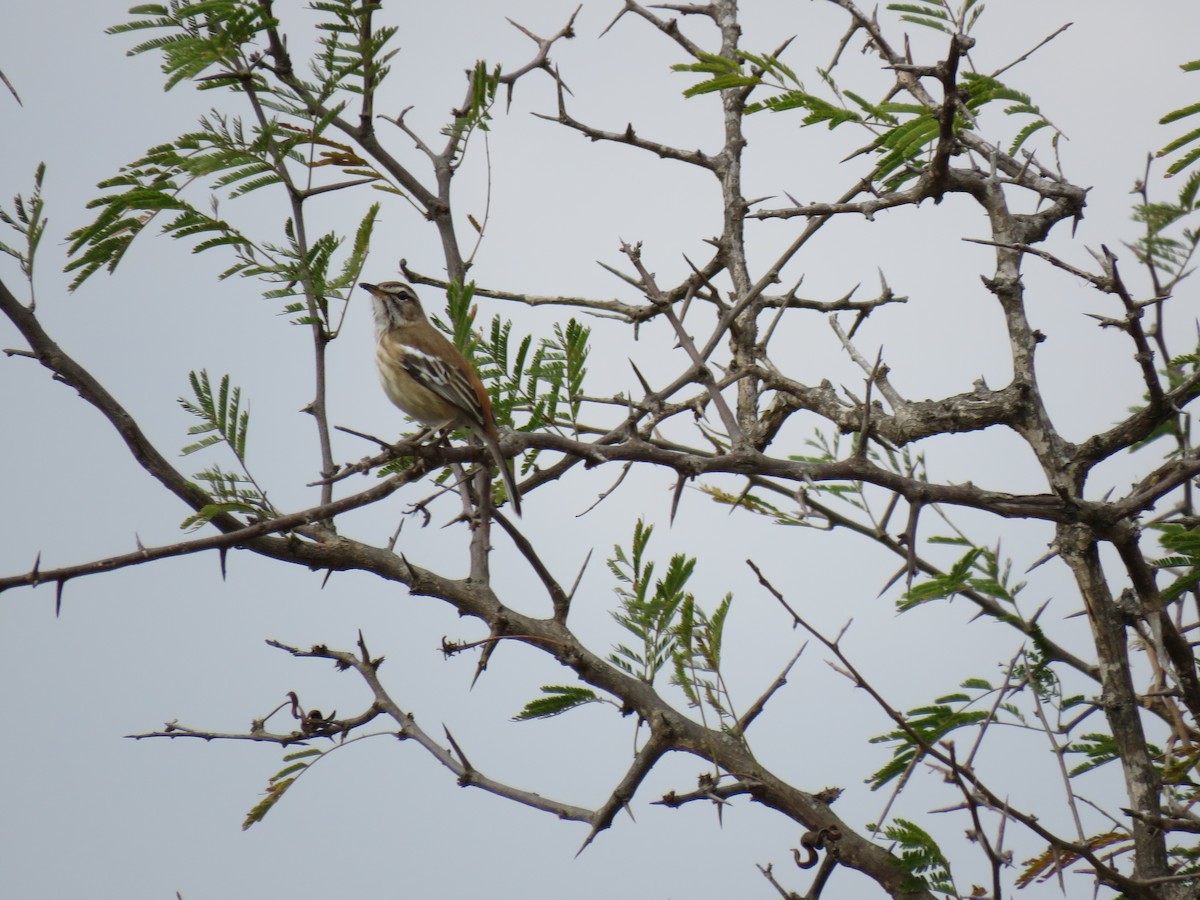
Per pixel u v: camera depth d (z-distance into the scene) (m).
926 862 9.74
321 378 10.86
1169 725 11.89
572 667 10.41
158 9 10.92
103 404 8.97
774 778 10.08
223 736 10.49
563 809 10.15
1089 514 10.11
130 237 10.34
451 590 10.67
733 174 14.79
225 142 10.72
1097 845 10.55
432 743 10.43
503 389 11.48
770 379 12.98
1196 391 10.59
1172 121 9.86
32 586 7.61
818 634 9.26
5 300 8.70
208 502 9.42
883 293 12.98
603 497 10.60
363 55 11.25
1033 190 12.18
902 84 12.80
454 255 12.05
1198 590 11.40
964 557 10.39
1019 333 11.66
